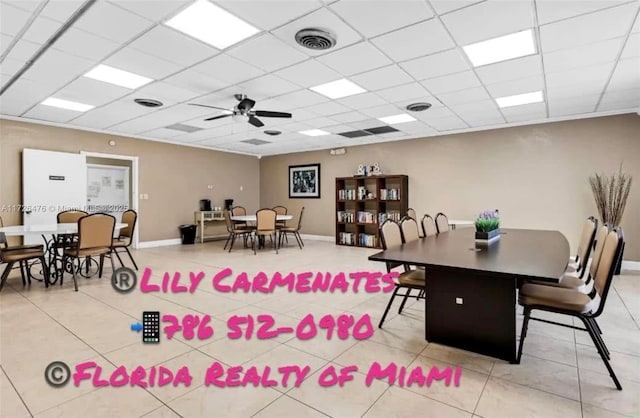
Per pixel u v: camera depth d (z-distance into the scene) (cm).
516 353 219
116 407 170
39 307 322
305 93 430
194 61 330
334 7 240
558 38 285
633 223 495
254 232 668
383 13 248
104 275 460
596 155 521
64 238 439
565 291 221
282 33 277
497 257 228
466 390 184
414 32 276
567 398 176
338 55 318
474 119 564
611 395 178
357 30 273
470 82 390
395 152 731
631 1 231
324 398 178
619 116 504
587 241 302
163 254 627
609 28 268
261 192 977
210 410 168
